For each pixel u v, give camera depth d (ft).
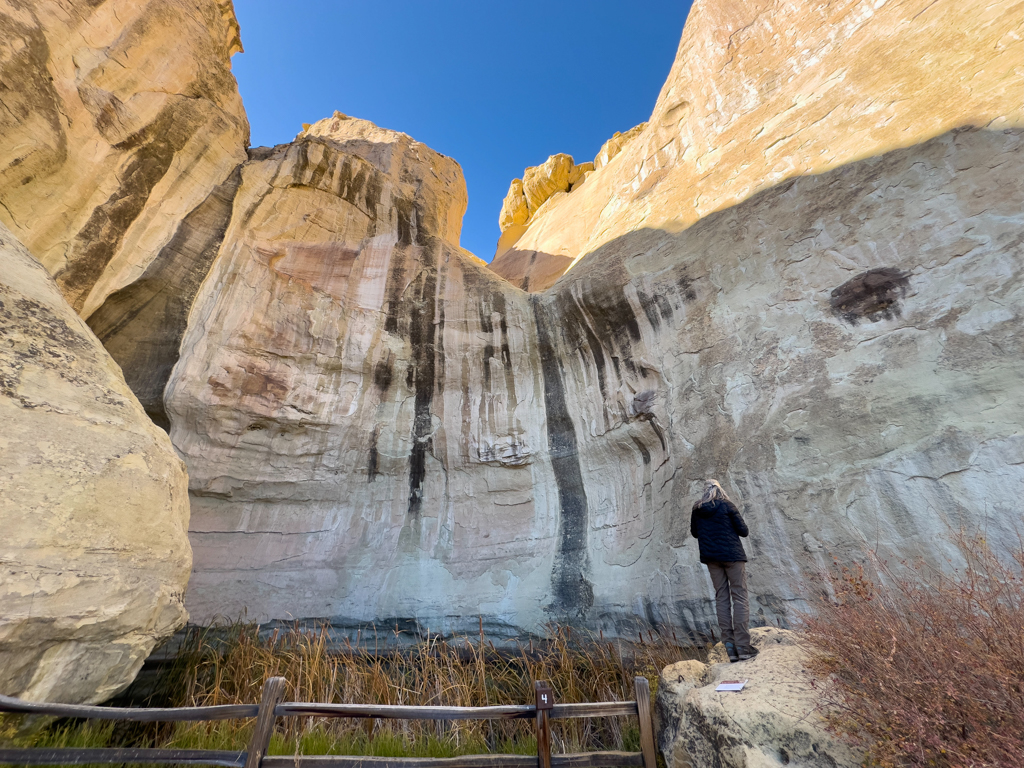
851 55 19.75
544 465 21.83
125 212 17.93
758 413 15.23
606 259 23.89
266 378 19.89
